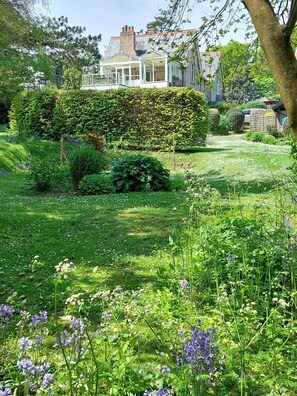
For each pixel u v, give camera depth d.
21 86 16.31
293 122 1.80
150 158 10.91
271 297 3.33
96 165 11.67
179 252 4.74
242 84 48.62
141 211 7.32
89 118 19.58
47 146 18.33
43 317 2.37
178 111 18.61
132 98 19.14
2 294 3.90
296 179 6.04
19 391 2.04
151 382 2.03
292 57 1.82
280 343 2.63
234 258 3.55
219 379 2.15
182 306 3.20
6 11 13.33
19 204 8.52
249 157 14.91
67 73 34.53
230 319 3.01
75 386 1.95
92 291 3.89
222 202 6.94
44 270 4.56
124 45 34.88
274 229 3.96
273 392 2.14
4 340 2.38
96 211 7.54
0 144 16.48
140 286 3.97
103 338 2.28
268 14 1.86
